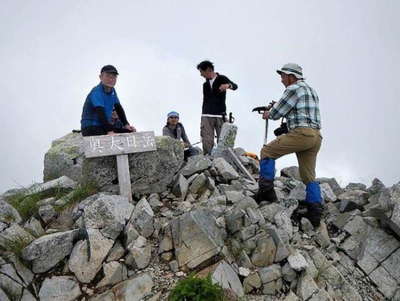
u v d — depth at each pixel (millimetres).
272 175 7543
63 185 8070
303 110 7156
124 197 7121
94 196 7266
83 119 7941
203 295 5168
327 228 7879
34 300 5730
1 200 7082
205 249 6188
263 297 5980
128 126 8523
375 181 8891
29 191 8242
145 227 6691
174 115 10836
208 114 10953
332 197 8688
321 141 7477
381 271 6859
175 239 6477
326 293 6016
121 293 5762
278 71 7617
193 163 8852
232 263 6297
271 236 6574
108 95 7934
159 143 8203
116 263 6133
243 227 6789
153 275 6066
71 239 6324
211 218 6637
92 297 5785
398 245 7086
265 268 6246
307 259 6668
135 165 7984
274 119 7367
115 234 6430
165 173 8281
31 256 5984
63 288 5852
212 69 10773
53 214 7227
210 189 8242
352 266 7020
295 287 6148
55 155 8977
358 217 7707
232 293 5609
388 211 7191
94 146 7484
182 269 6129
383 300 6555
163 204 7875
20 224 7070
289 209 7598
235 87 10836
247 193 8133
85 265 6055
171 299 5215
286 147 7254
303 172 7629
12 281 5773
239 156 10367
